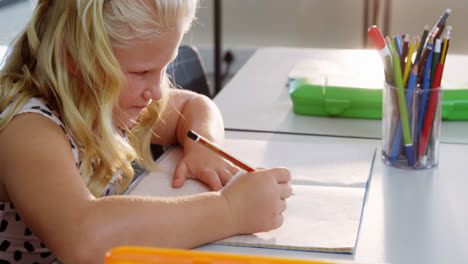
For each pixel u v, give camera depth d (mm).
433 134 829
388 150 859
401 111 823
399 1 2889
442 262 621
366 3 2859
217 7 2857
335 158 887
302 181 812
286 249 656
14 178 662
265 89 1242
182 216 658
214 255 386
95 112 776
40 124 716
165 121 992
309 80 1090
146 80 730
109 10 673
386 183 808
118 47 687
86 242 620
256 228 682
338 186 794
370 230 686
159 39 686
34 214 638
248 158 898
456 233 676
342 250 640
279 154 911
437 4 2850
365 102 1049
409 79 814
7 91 763
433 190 783
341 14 3023
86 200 650
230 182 739
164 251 388
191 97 1033
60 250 625
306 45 3139
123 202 655
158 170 871
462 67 1202
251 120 1074
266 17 3131
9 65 829
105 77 717
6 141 698
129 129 945
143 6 663
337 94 1052
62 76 741
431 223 698
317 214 719
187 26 743
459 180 810
